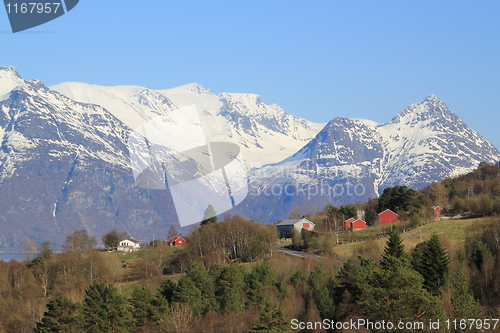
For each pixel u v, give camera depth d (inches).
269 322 4315.9
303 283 5221.5
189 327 4549.7
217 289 5191.9
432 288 4643.2
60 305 4564.5
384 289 3804.1
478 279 4901.6
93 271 6683.1
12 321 5078.7
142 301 4712.1
